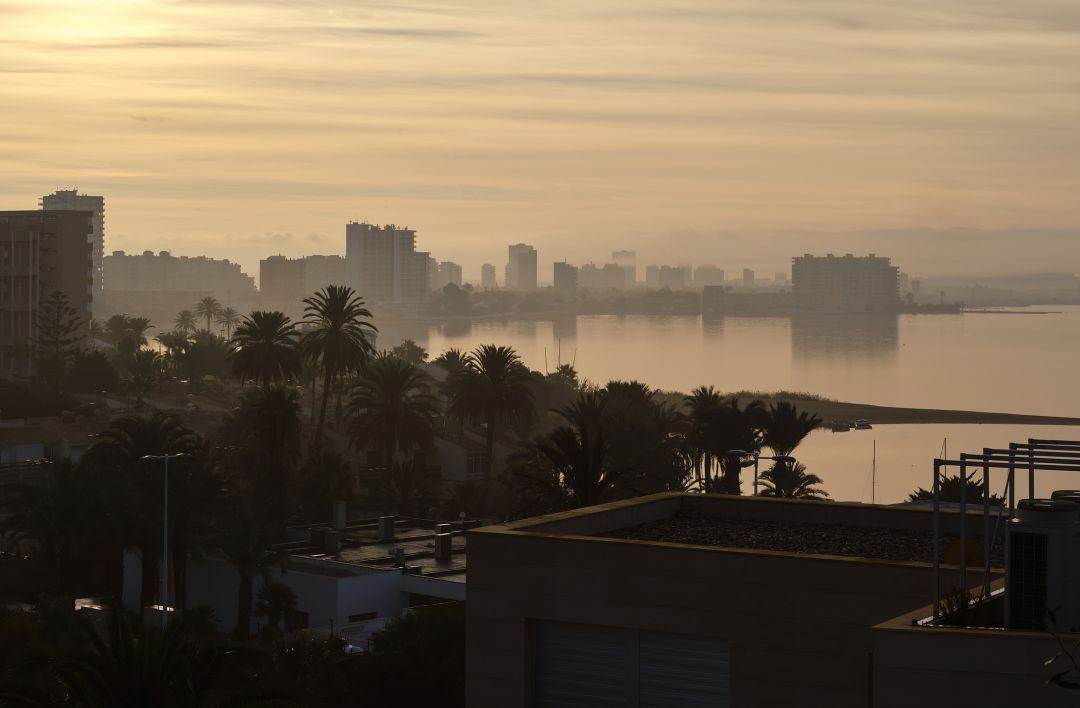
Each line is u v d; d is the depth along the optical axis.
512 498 134.00
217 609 101.44
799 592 22.52
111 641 44.50
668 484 134.75
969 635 16.70
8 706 48.78
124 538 96.31
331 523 127.75
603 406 134.50
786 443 137.25
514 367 159.88
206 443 123.69
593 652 24.25
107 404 195.62
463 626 59.34
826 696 22.30
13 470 140.00
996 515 28.83
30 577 108.50
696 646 23.41
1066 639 16.22
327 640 72.88
